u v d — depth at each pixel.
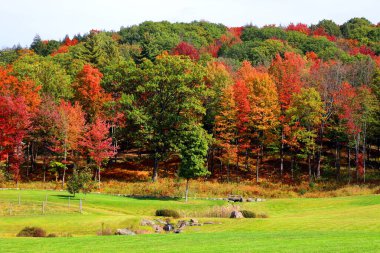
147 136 61.66
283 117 62.38
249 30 163.25
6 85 61.00
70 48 123.81
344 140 62.88
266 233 25.77
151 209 43.06
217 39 161.88
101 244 21.81
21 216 35.78
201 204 46.50
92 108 65.50
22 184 58.62
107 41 122.50
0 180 57.31
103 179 62.22
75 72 83.44
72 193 47.62
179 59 65.75
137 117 61.47
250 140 64.56
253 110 60.84
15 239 24.28
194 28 173.00
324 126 65.50
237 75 78.94
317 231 26.39
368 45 135.00
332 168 66.56
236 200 51.84
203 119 71.00
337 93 64.12
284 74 70.75
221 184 60.09
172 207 44.00
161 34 156.88
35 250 19.97
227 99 60.75
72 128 57.66
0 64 90.62
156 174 62.09
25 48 150.62
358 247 17.81
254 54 115.69
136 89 65.69
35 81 64.69
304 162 70.75
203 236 24.64
